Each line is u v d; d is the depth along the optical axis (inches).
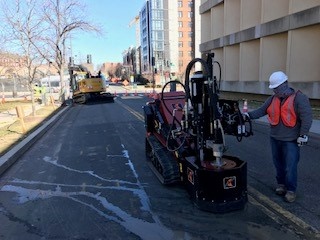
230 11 1050.1
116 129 481.7
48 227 170.2
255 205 185.8
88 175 255.3
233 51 1059.9
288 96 182.7
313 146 336.2
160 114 254.1
